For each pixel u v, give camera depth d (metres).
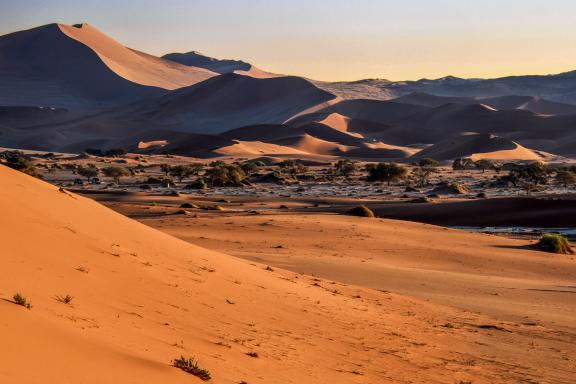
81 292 13.41
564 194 144.38
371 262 49.84
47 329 9.78
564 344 24.41
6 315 9.51
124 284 15.78
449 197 154.12
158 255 21.59
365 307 27.20
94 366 9.16
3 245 13.80
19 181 21.39
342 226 68.19
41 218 17.36
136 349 10.98
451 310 30.78
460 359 19.88
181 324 14.64
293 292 25.77
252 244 56.22
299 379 13.44
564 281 48.88
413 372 16.98
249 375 12.39
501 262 54.84
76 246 16.61
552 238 64.00
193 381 10.34
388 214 104.88
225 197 140.88
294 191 175.00
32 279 12.57
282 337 17.17
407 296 34.00
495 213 101.50
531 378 18.33
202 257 25.70
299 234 63.03
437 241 63.81
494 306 33.47
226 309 18.23
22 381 7.69
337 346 18.06
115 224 23.27
